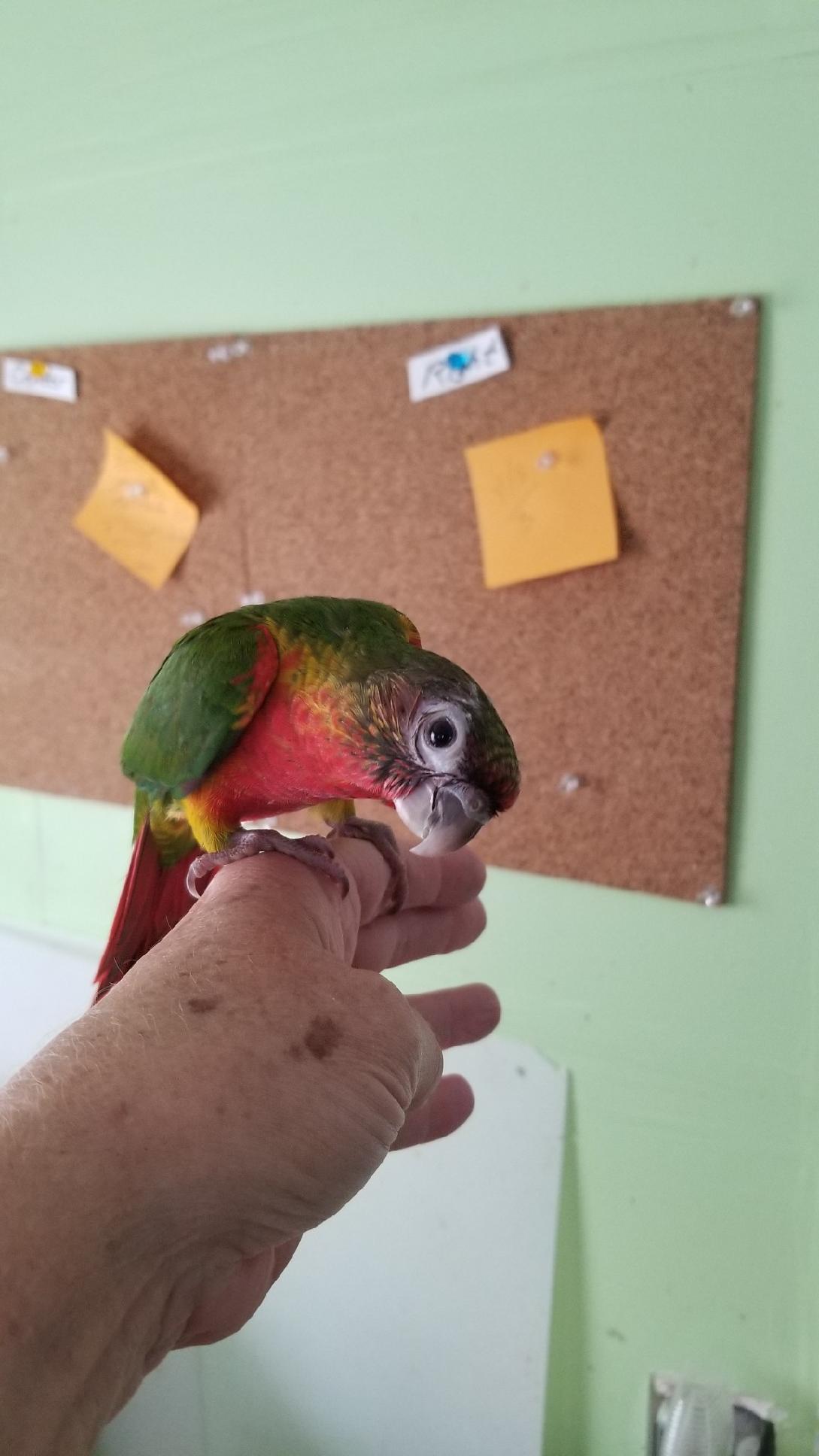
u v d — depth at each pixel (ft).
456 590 3.67
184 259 4.01
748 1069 3.54
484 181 3.38
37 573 4.60
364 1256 4.28
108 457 4.27
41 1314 1.35
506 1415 4.05
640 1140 3.76
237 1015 1.73
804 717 3.23
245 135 3.76
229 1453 4.73
